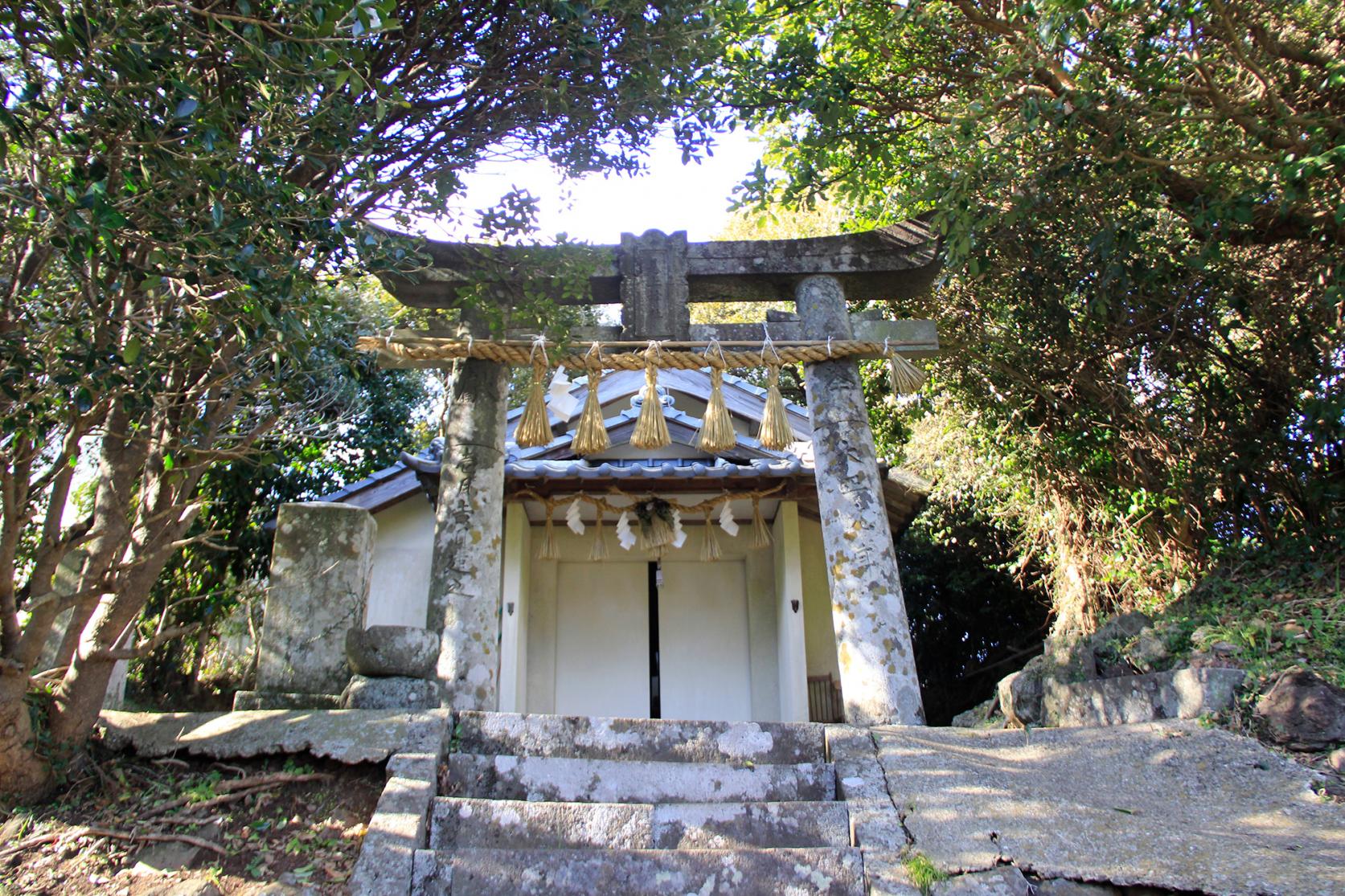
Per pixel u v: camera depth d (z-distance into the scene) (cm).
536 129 594
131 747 450
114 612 440
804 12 758
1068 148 600
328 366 722
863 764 451
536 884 373
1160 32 570
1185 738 450
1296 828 375
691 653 959
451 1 552
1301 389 658
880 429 1167
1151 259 670
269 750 441
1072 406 795
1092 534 823
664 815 412
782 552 904
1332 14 579
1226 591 632
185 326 414
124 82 341
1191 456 722
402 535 941
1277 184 568
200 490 931
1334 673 461
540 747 466
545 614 955
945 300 833
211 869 381
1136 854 371
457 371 626
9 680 400
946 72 739
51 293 415
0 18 343
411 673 500
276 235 382
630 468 823
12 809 407
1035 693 612
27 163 367
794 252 656
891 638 559
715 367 620
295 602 538
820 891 374
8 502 388
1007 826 398
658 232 656
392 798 404
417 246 521
